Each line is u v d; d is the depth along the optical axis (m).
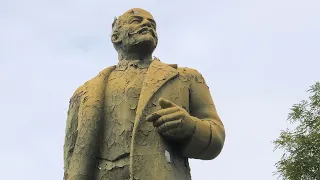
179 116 3.92
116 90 4.37
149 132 3.99
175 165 4.02
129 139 4.12
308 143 10.12
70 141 4.51
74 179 4.07
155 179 3.82
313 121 10.74
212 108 4.49
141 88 4.33
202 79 4.63
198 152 4.12
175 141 4.07
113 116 4.26
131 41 4.66
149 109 4.07
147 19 4.78
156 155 3.91
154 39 4.73
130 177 3.87
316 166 9.91
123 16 4.84
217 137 4.14
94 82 4.47
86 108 4.28
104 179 4.09
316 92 11.06
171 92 4.24
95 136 4.20
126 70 4.55
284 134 10.53
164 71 4.32
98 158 4.19
